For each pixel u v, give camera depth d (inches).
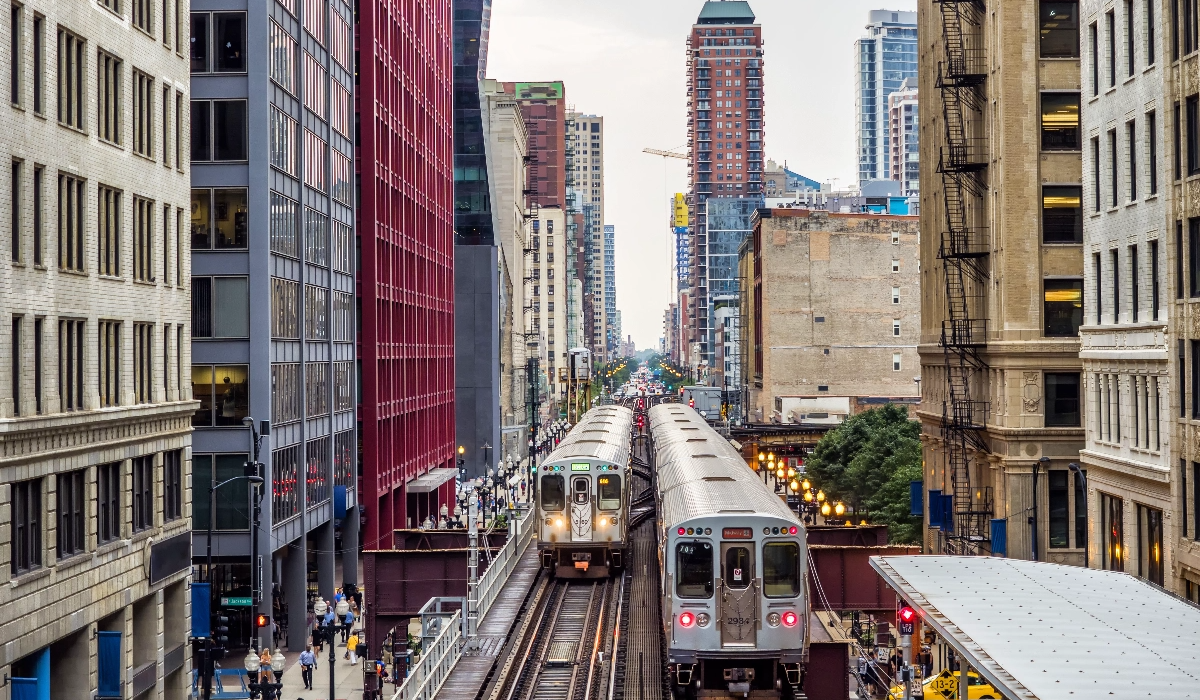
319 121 2190.0
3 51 1059.9
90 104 1239.5
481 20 4466.0
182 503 1464.1
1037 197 2018.9
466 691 1141.7
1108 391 1553.9
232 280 1829.5
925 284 2630.4
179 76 1494.8
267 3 1836.9
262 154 1831.9
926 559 1093.8
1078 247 2017.7
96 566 1219.2
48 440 1122.0
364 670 1515.7
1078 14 2030.0
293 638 1945.1
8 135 1066.1
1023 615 836.6
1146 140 1422.2
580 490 1657.2
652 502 2440.9
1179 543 1298.0
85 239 1227.2
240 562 1814.7
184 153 1507.1
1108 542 1563.7
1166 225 1325.0
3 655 1034.7
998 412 2039.9
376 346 2605.8
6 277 1059.9
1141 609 862.5
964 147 2203.5
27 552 1098.1
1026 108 2021.4
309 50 2114.9
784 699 1121.4
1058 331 2017.7
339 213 2348.7
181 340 1491.1
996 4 2068.2
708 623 1088.8
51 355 1146.7
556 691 1144.8
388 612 1573.6
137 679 1302.9
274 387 1866.4
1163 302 1370.6
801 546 1091.9
